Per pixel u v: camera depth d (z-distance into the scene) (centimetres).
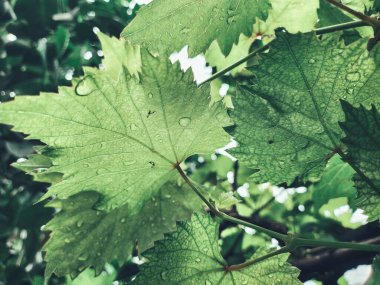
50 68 50
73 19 50
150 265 20
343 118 19
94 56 50
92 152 20
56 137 19
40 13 49
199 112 20
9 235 49
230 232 48
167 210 23
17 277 47
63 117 19
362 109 17
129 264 47
